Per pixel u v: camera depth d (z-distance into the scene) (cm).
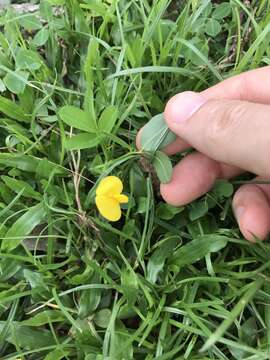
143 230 12
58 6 14
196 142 11
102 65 13
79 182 12
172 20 15
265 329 11
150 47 13
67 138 12
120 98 12
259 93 12
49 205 11
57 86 13
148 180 11
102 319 11
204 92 12
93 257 11
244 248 12
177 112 10
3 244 11
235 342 10
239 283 11
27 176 12
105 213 11
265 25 14
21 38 13
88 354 10
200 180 12
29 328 11
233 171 12
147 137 11
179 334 11
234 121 10
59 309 11
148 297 11
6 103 12
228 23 14
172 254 11
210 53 14
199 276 11
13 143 12
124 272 11
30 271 11
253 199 12
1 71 13
